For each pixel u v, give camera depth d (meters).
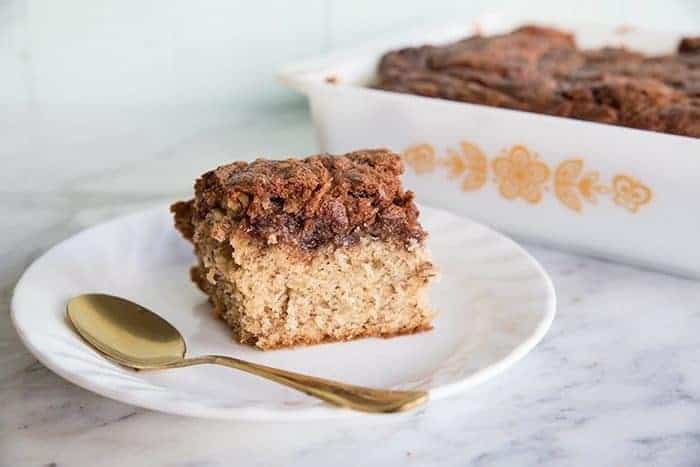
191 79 0.72
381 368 0.47
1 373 0.46
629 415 0.44
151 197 0.61
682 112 0.57
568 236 0.56
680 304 0.51
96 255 0.53
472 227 0.55
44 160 0.66
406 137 0.58
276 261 0.48
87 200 0.61
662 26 0.86
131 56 0.70
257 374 0.44
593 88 0.60
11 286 0.52
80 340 0.46
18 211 0.60
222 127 0.71
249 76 0.73
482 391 0.45
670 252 0.53
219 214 0.48
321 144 0.61
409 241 0.49
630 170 0.52
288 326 0.48
